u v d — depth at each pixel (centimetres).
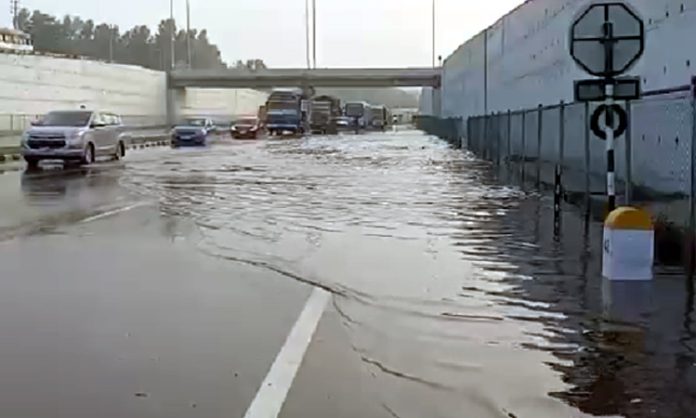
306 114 8031
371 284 996
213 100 9762
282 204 1861
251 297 926
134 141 5328
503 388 624
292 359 696
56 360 693
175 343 742
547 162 2561
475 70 5178
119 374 657
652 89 1827
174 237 1362
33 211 1692
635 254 998
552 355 706
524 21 3459
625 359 693
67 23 13388
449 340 753
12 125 4803
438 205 1842
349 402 596
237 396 609
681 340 748
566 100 2644
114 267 1097
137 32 13425
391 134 8300
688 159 1471
